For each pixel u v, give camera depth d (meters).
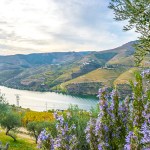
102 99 7.24
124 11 9.24
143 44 9.35
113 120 7.14
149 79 7.18
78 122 18.59
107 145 6.89
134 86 6.51
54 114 7.30
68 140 7.04
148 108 6.22
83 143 14.15
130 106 6.99
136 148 5.46
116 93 7.26
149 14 9.07
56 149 6.96
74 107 21.06
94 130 7.44
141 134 5.56
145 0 8.82
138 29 9.31
